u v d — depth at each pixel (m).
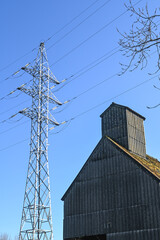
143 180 33.41
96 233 34.66
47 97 42.28
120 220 33.47
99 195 36.22
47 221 36.03
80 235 35.78
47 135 40.12
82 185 38.12
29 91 41.81
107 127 41.34
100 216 35.16
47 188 37.59
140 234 31.58
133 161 34.91
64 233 37.09
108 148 37.69
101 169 37.31
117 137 39.88
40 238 35.00
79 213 36.94
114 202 34.69
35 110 40.97
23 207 36.12
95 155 38.53
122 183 34.88
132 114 41.44
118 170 35.78
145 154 41.34
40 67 43.34
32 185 36.84
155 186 32.31
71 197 38.41
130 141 39.09
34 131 39.94
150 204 32.00
